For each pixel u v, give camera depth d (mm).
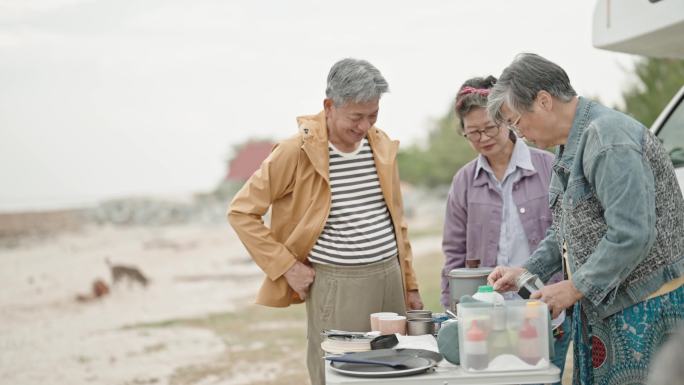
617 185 2496
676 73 8141
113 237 21562
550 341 2525
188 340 8125
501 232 3562
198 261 16578
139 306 10977
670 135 4430
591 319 2730
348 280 3445
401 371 2449
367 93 3262
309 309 3557
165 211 25484
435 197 28172
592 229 2650
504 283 2910
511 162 3535
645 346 2617
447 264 3789
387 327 3047
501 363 2467
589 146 2592
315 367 3537
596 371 2734
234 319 9430
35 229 22594
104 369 6828
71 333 8930
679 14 3172
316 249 3510
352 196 3500
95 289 12164
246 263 15977
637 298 2615
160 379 6309
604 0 3609
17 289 13109
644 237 2467
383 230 3533
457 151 30953
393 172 3623
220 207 26672
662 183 2598
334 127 3441
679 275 2631
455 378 2449
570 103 2695
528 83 2668
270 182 3523
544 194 3512
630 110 8461
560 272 3477
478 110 3398
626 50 3688
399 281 3582
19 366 7074
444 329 2586
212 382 6105
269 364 6668
